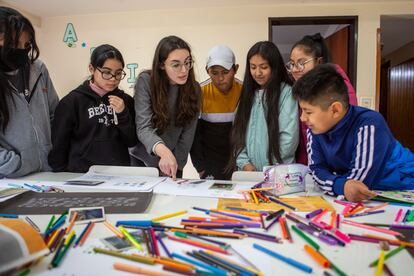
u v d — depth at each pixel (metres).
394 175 0.95
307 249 0.53
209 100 1.66
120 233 0.61
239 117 1.43
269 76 1.34
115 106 1.34
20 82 1.24
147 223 0.66
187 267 0.46
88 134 1.41
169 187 1.00
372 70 2.95
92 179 1.12
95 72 1.37
